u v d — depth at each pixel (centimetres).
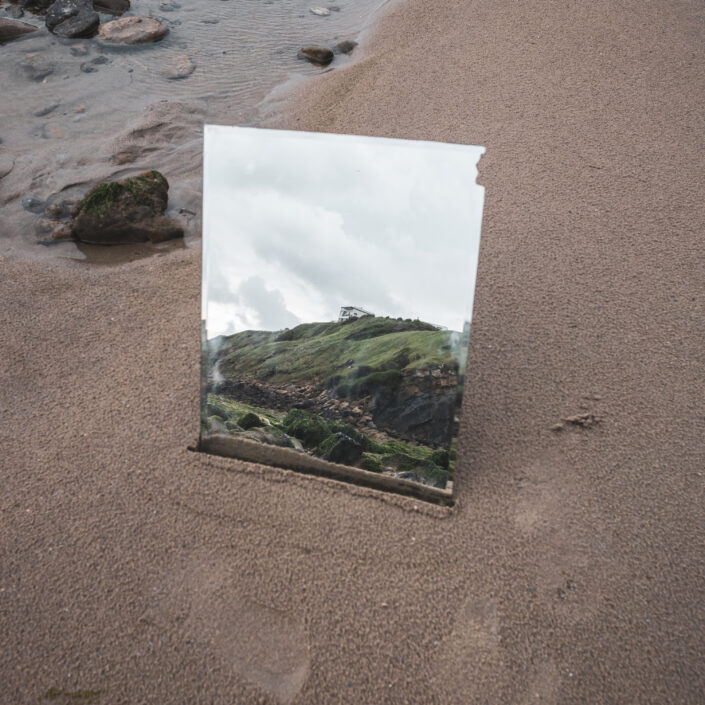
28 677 129
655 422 180
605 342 204
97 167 333
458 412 156
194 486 163
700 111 318
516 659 132
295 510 158
